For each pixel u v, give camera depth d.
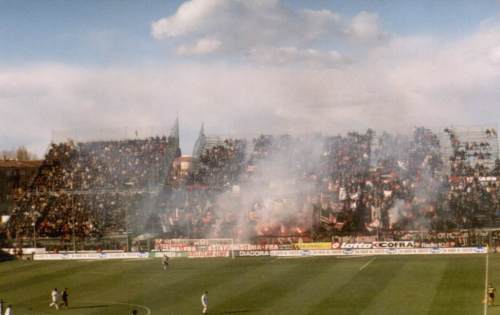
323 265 91.56
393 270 83.75
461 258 93.19
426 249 100.56
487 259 90.88
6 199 170.12
